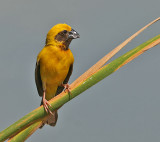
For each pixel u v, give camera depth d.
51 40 8.09
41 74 8.16
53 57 7.91
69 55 8.18
